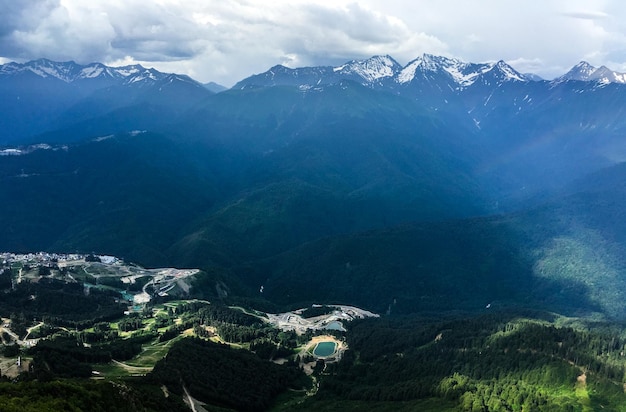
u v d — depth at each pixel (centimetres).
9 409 18700
